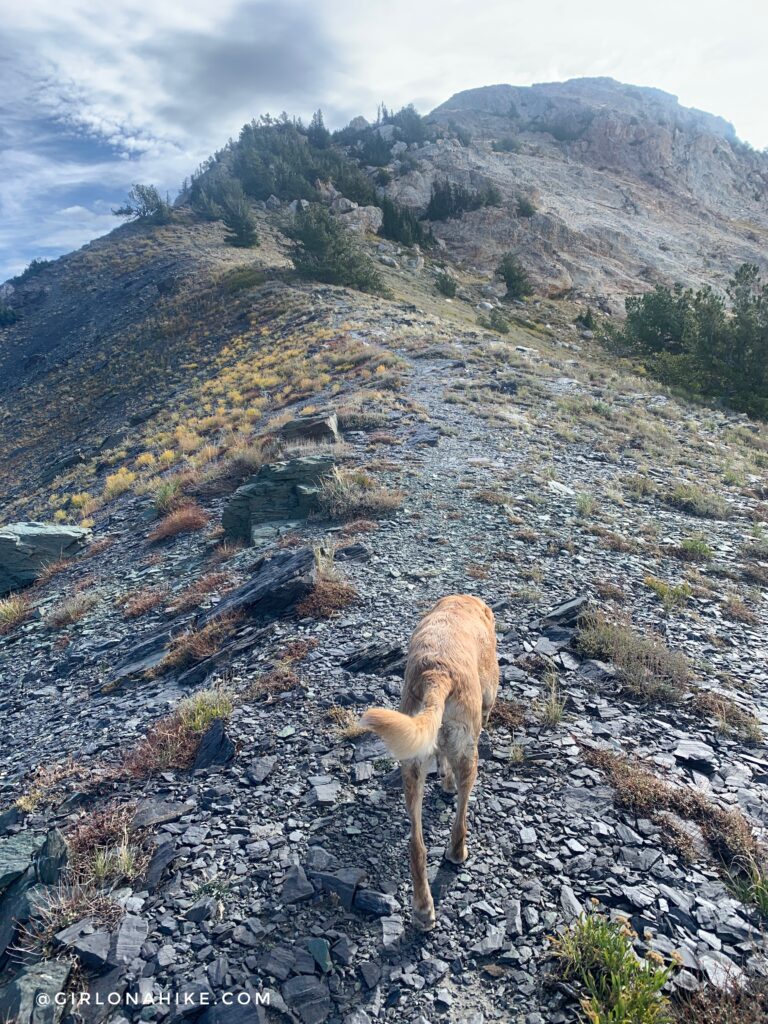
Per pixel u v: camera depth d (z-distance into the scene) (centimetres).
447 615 227
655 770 233
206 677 331
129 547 644
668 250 4397
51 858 211
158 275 2908
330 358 1226
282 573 396
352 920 186
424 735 166
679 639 330
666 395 1148
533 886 191
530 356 1286
